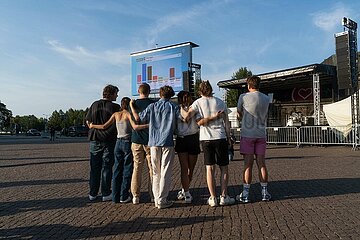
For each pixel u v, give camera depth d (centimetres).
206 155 568
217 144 564
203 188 720
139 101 610
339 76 1628
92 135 623
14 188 755
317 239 404
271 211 529
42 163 1265
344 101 1878
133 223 482
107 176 622
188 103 621
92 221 495
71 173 989
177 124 594
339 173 884
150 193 623
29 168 1116
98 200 630
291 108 2872
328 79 2378
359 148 1655
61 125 9712
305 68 2061
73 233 444
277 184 745
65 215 528
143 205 586
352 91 1627
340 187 698
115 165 610
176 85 2430
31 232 450
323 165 1055
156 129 567
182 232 440
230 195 648
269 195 599
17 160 1389
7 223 489
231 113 2461
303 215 502
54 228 465
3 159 1439
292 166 1044
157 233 438
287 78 2273
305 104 2791
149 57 2588
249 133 593
